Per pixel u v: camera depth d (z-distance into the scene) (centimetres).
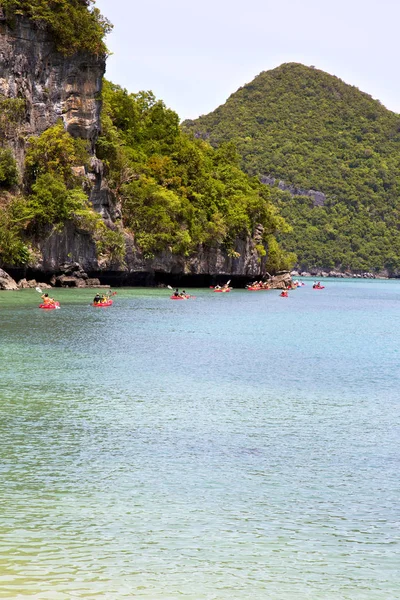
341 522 2067
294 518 2086
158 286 15112
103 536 1934
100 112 13362
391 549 1906
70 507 2120
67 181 12294
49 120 12438
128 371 4303
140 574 1738
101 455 2608
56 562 1783
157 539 1925
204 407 3403
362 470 2522
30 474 2386
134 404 3409
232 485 2336
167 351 5219
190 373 4319
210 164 18900
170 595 1652
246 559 1831
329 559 1842
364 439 2917
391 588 1711
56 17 12081
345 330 7488
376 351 5719
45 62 12256
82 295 10406
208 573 1753
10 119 11519
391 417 3312
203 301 11156
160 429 2978
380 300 14675
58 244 12106
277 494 2267
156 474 2422
